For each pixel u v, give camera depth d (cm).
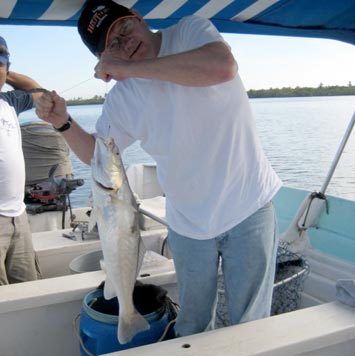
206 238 199
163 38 199
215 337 194
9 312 236
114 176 174
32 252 307
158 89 189
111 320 214
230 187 194
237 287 203
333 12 298
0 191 286
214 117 186
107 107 212
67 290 246
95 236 348
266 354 185
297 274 272
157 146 203
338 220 355
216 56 170
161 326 221
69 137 207
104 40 188
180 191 200
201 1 266
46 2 233
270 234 201
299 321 205
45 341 246
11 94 314
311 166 731
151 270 273
